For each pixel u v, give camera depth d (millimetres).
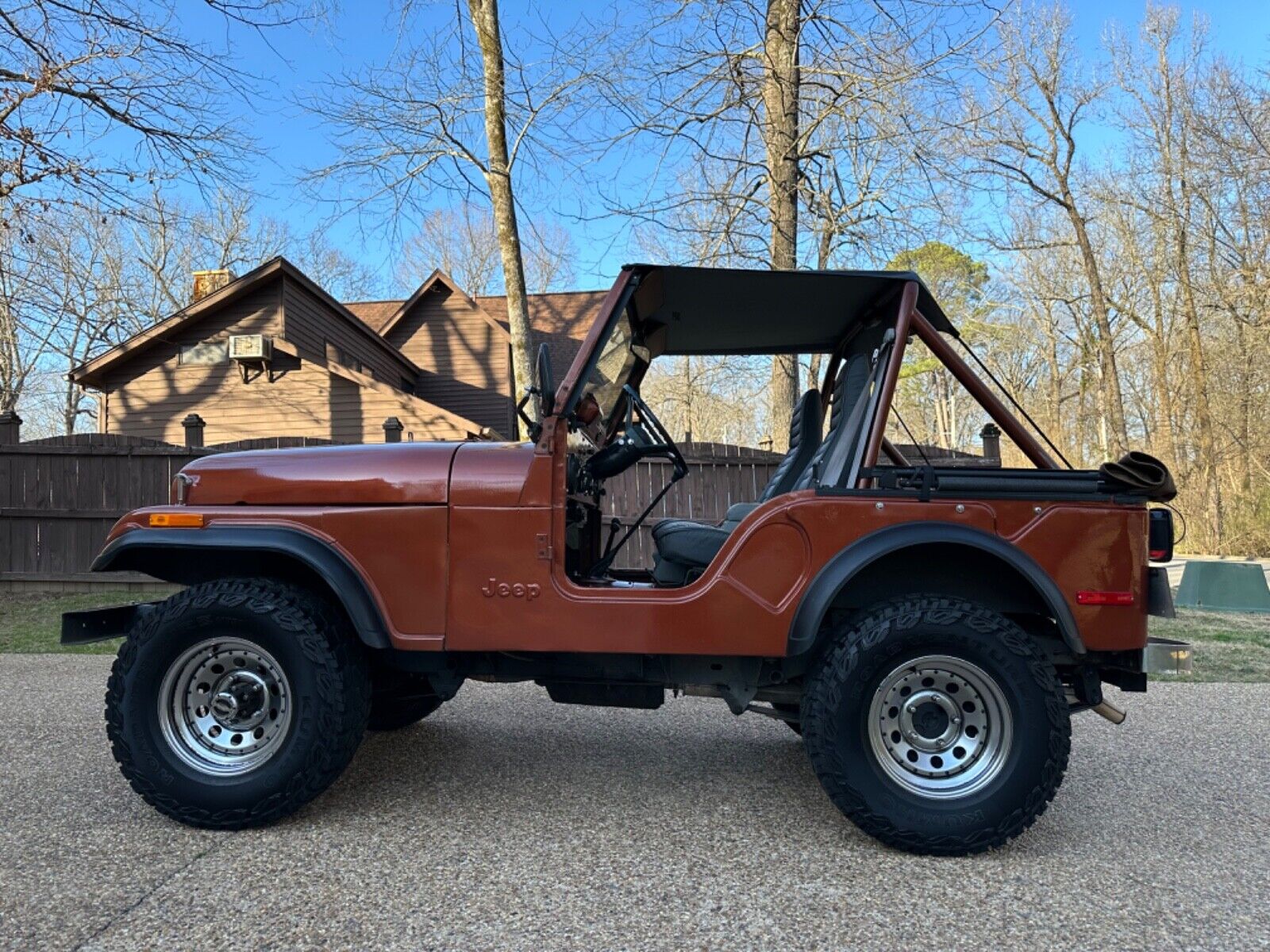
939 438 35844
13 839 2691
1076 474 2734
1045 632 2973
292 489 2949
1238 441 17781
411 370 18531
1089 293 24547
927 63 8797
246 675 2854
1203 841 2760
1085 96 20000
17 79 8625
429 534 2811
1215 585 8492
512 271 10695
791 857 2594
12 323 16391
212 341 14562
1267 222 17562
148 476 8773
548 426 2816
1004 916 2217
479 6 10375
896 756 2650
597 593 2758
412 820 2885
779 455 8289
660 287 3145
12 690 4980
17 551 8750
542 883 2393
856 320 3547
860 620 2689
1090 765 3639
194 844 2656
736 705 2920
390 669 3270
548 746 3848
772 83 9180
